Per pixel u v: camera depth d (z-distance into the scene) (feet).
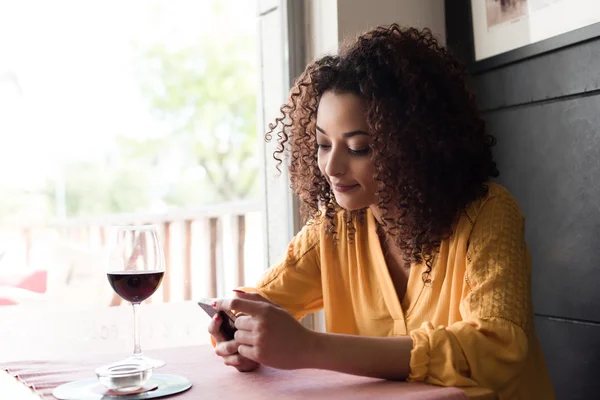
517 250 3.50
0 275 9.86
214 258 11.13
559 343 5.22
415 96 3.63
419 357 2.93
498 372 2.99
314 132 4.28
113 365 3.15
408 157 3.63
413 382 2.95
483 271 3.40
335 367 2.94
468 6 6.02
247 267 11.37
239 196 32.09
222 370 3.37
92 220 12.83
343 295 4.21
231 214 11.24
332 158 3.70
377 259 3.94
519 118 5.57
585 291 4.95
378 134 3.59
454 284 3.60
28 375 3.36
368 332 4.00
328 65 3.87
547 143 5.28
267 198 6.61
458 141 3.74
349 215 4.12
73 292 11.43
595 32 4.72
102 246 12.76
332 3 5.82
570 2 4.95
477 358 2.96
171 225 11.27
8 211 21.29
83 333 7.53
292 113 4.43
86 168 29.55
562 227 5.15
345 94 3.65
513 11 5.51
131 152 30.42
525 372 3.50
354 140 3.64
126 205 30.45
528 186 5.50
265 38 6.62
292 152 4.48
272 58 6.51
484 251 3.46
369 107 3.60
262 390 2.91
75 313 7.54
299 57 6.22
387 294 3.90
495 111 5.86
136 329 3.27
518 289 3.30
